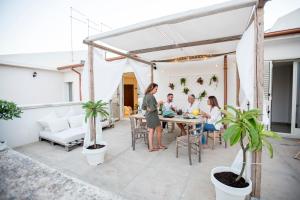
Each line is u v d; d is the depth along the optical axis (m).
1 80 6.12
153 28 2.89
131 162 3.02
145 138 4.13
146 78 5.64
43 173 1.71
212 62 5.46
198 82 5.76
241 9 2.21
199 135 3.05
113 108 7.30
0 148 2.60
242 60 2.72
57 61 8.48
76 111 5.54
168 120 3.49
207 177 2.47
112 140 4.42
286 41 4.34
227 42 3.67
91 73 3.30
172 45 3.91
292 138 4.46
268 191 2.09
